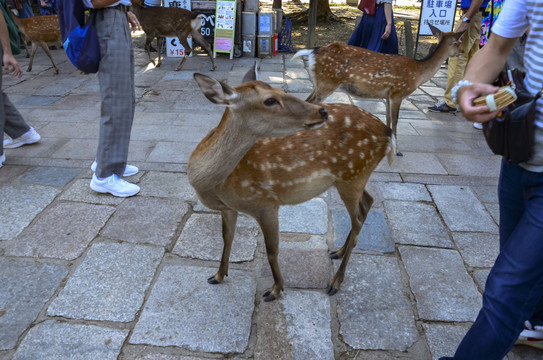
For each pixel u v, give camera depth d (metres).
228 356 2.23
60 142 4.70
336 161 2.43
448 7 7.93
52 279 2.71
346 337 2.37
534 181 1.64
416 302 2.63
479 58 1.73
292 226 3.35
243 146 2.05
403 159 4.55
